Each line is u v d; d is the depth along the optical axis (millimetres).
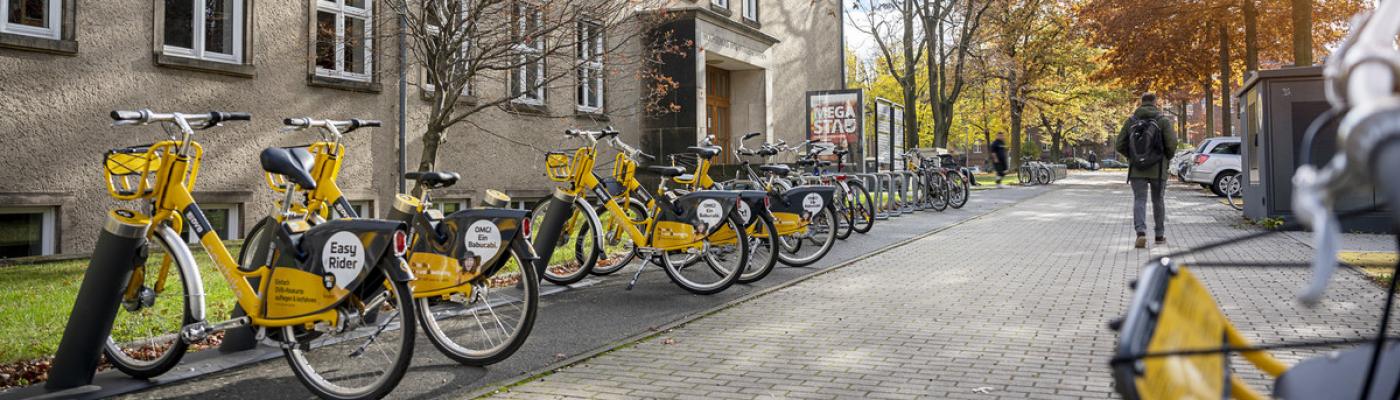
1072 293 7223
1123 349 1291
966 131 52281
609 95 17281
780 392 4363
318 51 12117
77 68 9484
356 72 12633
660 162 17938
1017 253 10156
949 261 9469
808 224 8922
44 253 9383
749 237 7852
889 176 16156
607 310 6777
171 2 10438
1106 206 18984
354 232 4141
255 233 5785
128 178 4848
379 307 4637
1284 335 5422
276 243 4352
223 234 10875
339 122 5461
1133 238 11844
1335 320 5863
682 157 17734
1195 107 87625
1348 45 1118
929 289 7539
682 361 5062
